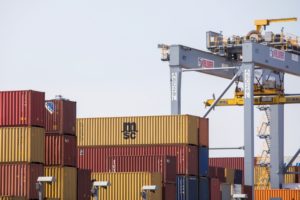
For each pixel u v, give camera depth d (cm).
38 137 15225
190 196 18125
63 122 15875
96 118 18800
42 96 15362
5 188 15062
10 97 15225
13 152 15100
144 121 18550
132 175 16738
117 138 18612
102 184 15038
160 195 17000
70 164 15925
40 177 14300
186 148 18225
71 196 15888
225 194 19488
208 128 18912
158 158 17400
